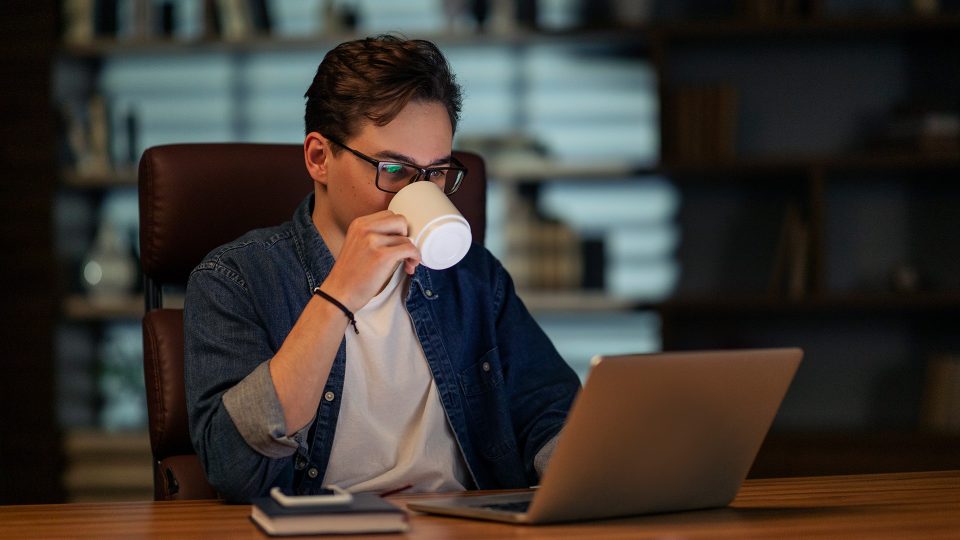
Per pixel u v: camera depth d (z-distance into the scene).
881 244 3.43
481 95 3.51
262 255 1.45
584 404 0.92
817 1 3.23
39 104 3.25
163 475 1.49
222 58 3.49
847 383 3.44
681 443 1.00
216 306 1.38
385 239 1.24
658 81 3.25
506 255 3.28
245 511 1.12
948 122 3.18
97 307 3.26
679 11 3.42
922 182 3.41
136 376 3.45
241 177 1.62
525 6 3.32
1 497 3.19
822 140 3.42
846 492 1.20
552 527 0.97
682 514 1.05
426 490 1.43
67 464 3.20
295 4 3.51
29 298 3.25
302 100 3.57
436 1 3.49
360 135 1.34
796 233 3.23
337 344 1.24
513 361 1.58
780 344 3.44
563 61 3.49
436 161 1.36
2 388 3.24
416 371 1.47
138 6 3.35
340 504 0.97
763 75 3.43
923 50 3.40
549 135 3.50
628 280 3.48
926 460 3.08
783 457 3.10
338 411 1.41
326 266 1.45
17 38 3.26
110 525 1.01
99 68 3.55
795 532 0.94
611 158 3.48
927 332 3.42
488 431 1.50
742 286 3.44
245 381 1.23
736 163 3.21
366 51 1.37
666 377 0.95
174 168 1.60
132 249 3.37
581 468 0.96
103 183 3.28
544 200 3.49
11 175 3.26
